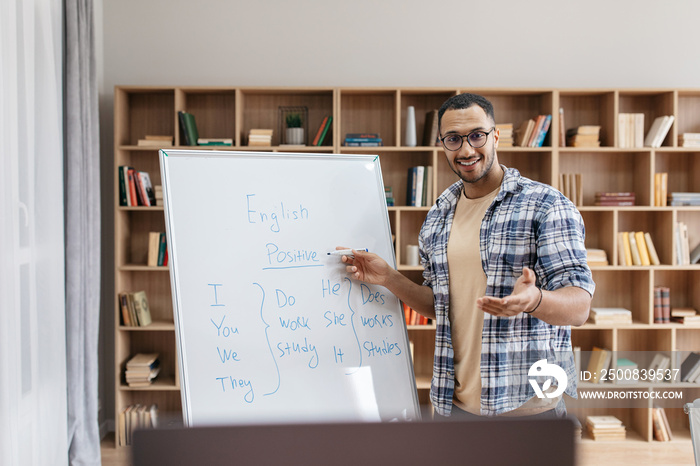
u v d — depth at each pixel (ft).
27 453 8.07
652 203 12.30
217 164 5.56
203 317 5.13
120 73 12.80
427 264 6.40
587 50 13.05
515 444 1.49
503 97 13.10
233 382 5.07
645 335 13.03
